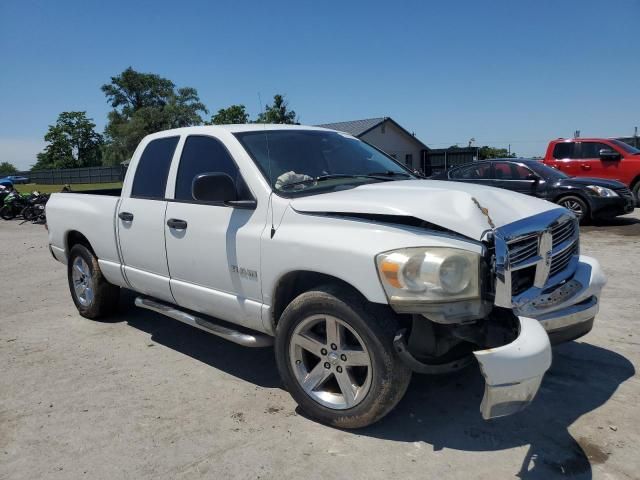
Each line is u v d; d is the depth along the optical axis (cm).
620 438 317
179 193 435
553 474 286
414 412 354
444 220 295
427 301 280
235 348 486
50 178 6353
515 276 306
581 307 341
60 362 464
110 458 315
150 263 460
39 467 309
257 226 361
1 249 1130
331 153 435
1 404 388
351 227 314
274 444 322
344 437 327
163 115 7419
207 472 298
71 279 595
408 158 3806
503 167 1193
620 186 1132
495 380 265
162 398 389
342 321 316
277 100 2384
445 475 287
